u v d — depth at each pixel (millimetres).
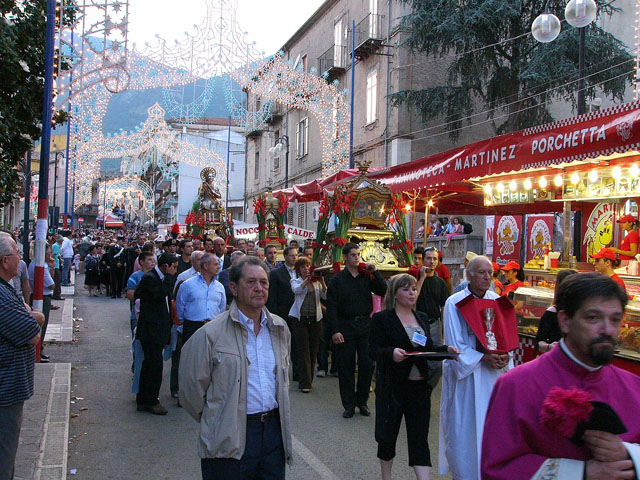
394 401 4641
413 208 11133
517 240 13820
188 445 5945
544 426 1955
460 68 19328
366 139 24641
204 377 3336
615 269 7406
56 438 5520
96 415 6965
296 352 9109
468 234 16109
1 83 8891
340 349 7102
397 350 4512
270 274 8852
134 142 27594
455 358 4379
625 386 2152
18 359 3779
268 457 3398
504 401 2168
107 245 22672
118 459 5496
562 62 16266
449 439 4574
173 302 7672
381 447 4672
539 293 7195
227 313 3525
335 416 7066
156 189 73125
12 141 9484
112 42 9758
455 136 20688
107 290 21688
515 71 18609
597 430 1834
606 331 2039
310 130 32219
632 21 18422
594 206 9703
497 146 7289
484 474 2133
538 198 9172
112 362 10086
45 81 8820
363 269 7234
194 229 18312
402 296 4840
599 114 5875
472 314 4543
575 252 10680
